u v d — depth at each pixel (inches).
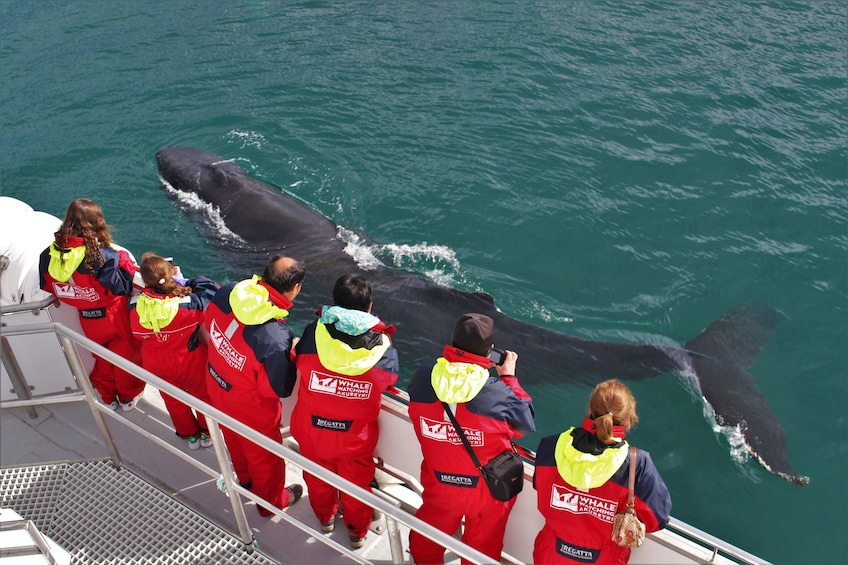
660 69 484.4
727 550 129.2
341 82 474.0
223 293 161.2
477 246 347.6
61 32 556.7
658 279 330.3
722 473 245.4
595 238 351.6
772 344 293.6
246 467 182.7
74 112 457.4
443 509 149.4
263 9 582.2
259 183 383.2
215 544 161.2
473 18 553.9
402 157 405.7
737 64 490.9
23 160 415.8
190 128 436.8
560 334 290.8
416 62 495.5
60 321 201.3
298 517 179.0
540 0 578.2
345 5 581.0
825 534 229.3
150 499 170.1
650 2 573.0
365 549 170.1
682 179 388.8
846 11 561.3
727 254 342.6
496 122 431.8
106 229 191.8
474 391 138.5
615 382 130.6
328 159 406.0
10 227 216.7
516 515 158.2
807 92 461.4
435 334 292.5
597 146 411.8
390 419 166.6
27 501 169.6
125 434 199.5
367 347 148.6
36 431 199.8
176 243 354.6
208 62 506.6
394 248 344.2
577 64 489.7
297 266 156.3
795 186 384.2
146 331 179.2
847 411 269.0
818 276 331.0
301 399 157.2
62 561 156.1
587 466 127.3
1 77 497.4
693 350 285.1
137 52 524.7
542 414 264.2
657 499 130.2
